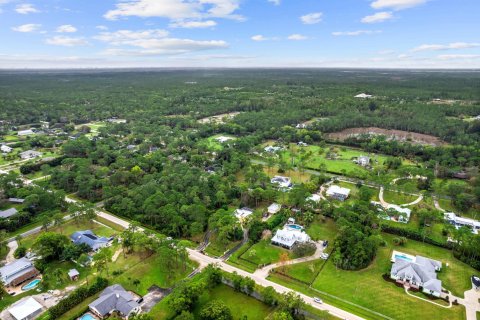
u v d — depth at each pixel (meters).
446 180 189.75
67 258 116.31
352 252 117.00
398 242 130.38
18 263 111.44
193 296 94.75
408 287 105.00
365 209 142.38
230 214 140.50
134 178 189.50
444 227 137.00
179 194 156.62
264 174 185.12
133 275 110.56
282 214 149.25
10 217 142.88
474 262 116.06
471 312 94.50
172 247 118.25
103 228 142.00
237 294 102.44
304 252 120.88
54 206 158.25
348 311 94.81
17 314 90.75
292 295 93.50
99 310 91.81
